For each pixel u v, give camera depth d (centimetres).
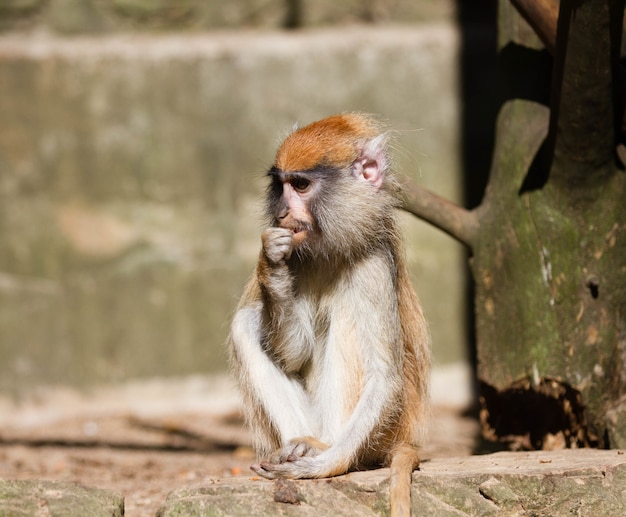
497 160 1644
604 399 1532
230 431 2309
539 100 1605
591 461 1348
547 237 1561
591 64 1425
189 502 1219
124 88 2516
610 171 1534
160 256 2527
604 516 1270
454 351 2553
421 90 2553
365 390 1392
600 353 1535
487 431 1672
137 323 2523
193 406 2503
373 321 1418
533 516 1261
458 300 2553
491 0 2631
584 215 1548
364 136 1476
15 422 2447
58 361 2503
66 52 2508
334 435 1401
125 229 2527
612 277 1541
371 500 1247
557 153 1524
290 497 1226
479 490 1265
